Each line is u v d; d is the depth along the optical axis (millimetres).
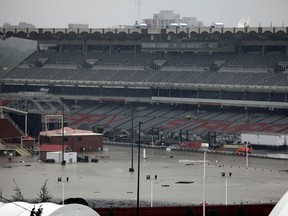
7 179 168000
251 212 120688
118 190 155375
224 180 170500
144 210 118438
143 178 173000
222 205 122500
